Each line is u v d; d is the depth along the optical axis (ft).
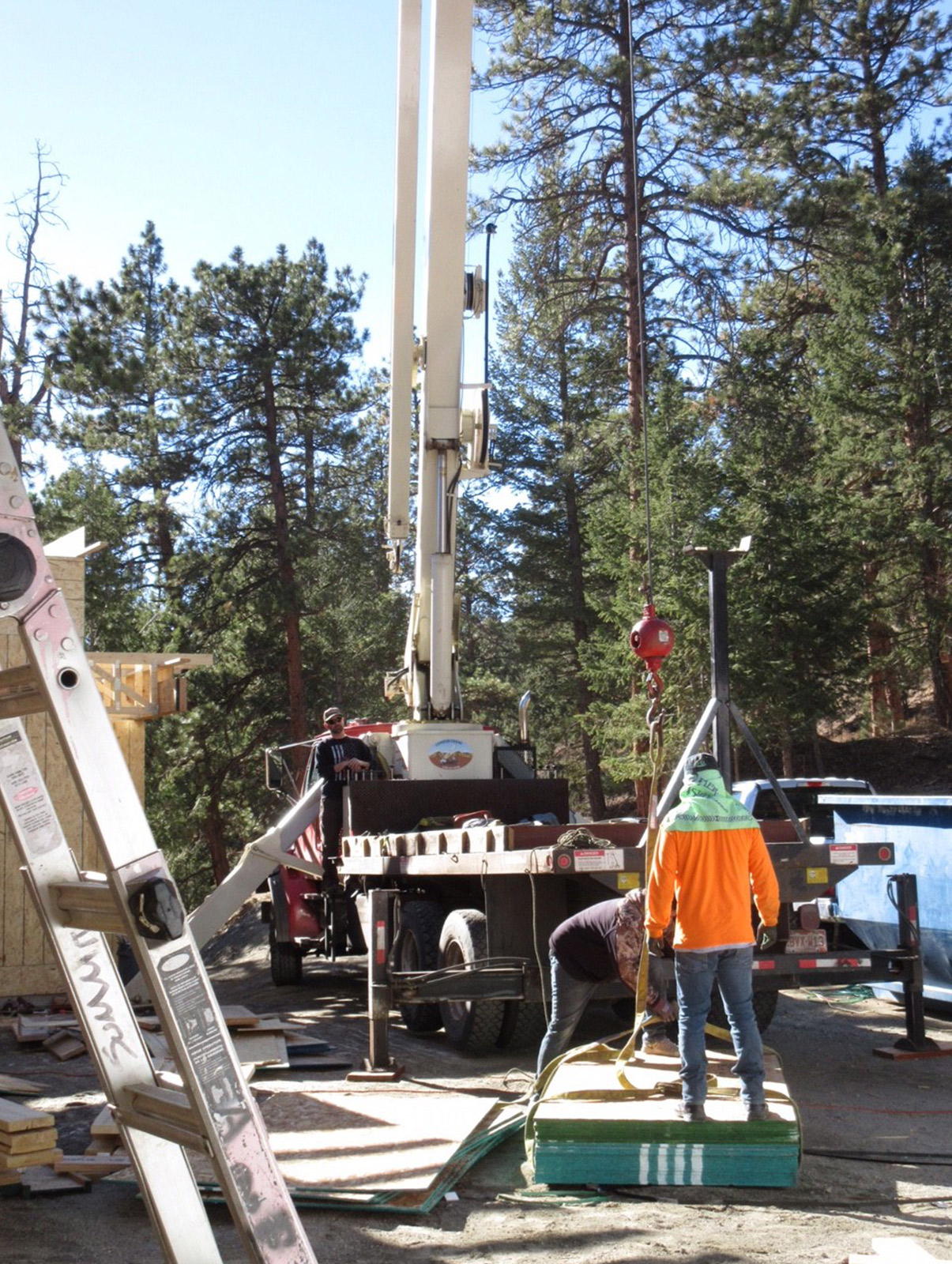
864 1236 15.39
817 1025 31.12
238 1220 8.63
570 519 109.09
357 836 31.58
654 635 18.88
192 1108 8.67
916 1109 21.94
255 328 100.68
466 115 31.89
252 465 101.65
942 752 89.30
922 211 83.82
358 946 34.06
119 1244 15.38
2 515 8.75
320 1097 21.50
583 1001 21.56
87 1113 22.21
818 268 91.40
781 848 23.86
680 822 18.01
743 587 71.05
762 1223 15.93
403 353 34.55
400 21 32.86
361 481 107.76
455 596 33.73
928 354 81.25
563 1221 16.11
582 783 107.04
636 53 75.10
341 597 103.35
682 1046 17.81
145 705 40.04
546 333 86.02
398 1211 16.38
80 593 36.96
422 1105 20.68
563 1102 18.61
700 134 78.38
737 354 83.10
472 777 33.35
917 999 26.61
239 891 30.96
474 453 33.53
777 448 79.30
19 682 9.10
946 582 85.35
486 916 25.67
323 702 104.53
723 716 23.57
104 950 9.73
